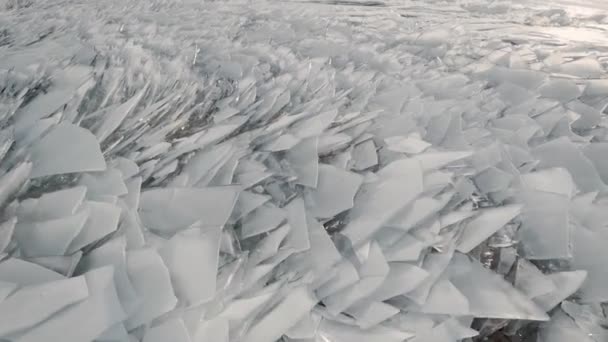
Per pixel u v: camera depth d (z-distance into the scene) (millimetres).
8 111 3320
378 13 9383
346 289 2598
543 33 8328
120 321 1944
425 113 4211
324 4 10102
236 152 3303
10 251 2219
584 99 5215
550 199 3289
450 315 2611
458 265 2912
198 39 5715
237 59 5125
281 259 2613
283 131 3686
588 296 2848
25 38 5254
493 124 4387
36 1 7961
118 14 6852
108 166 2885
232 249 2592
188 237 2471
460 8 11234
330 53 5664
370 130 3859
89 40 5168
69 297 1937
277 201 3031
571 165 3828
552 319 2760
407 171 3277
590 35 8391
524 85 5383
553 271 3029
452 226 3123
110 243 2299
